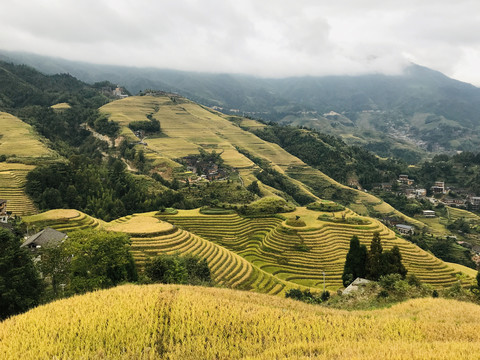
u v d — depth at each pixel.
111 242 41.03
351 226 92.69
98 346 19.59
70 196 107.75
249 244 90.81
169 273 47.00
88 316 22.98
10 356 18.44
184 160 180.88
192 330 22.14
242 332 22.59
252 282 63.38
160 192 128.12
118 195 125.06
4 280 31.58
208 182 147.38
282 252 81.88
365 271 56.66
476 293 43.16
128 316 23.12
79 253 39.41
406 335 21.64
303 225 92.25
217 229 97.69
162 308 25.06
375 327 22.88
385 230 93.88
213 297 28.70
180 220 100.88
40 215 77.06
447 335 21.52
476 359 15.21
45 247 40.41
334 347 19.28
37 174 106.06
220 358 19.30
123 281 40.91
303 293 52.34
